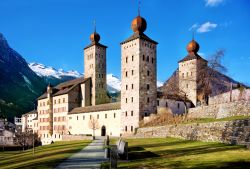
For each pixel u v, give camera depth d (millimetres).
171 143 50812
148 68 95062
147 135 74312
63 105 131375
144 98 92500
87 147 58000
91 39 135375
